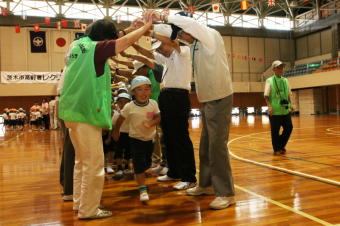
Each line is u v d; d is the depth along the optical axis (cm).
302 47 2209
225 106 201
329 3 1925
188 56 247
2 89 1642
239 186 245
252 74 2191
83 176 179
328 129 778
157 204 208
